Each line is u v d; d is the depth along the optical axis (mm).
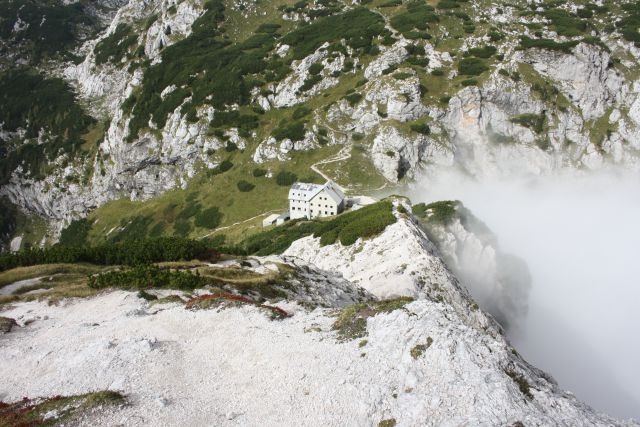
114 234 181625
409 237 76750
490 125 174375
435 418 22281
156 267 50812
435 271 70688
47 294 48000
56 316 42906
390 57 181250
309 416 24109
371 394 24500
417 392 23844
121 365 30484
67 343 35250
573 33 192500
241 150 178750
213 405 26156
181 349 32531
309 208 134125
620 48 198875
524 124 176125
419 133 162625
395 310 30328
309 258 87062
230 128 184000
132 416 25047
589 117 186750
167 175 192500
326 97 181500
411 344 26625
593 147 181250
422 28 192625
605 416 24016
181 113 193750
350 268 76688
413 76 172500
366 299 62875
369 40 191875
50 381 30172
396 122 164500
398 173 157000
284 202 154000
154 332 35281
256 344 31781
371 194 150125
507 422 21406
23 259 62906
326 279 62812
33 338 37781
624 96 190125
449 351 25484
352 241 83875
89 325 38625
